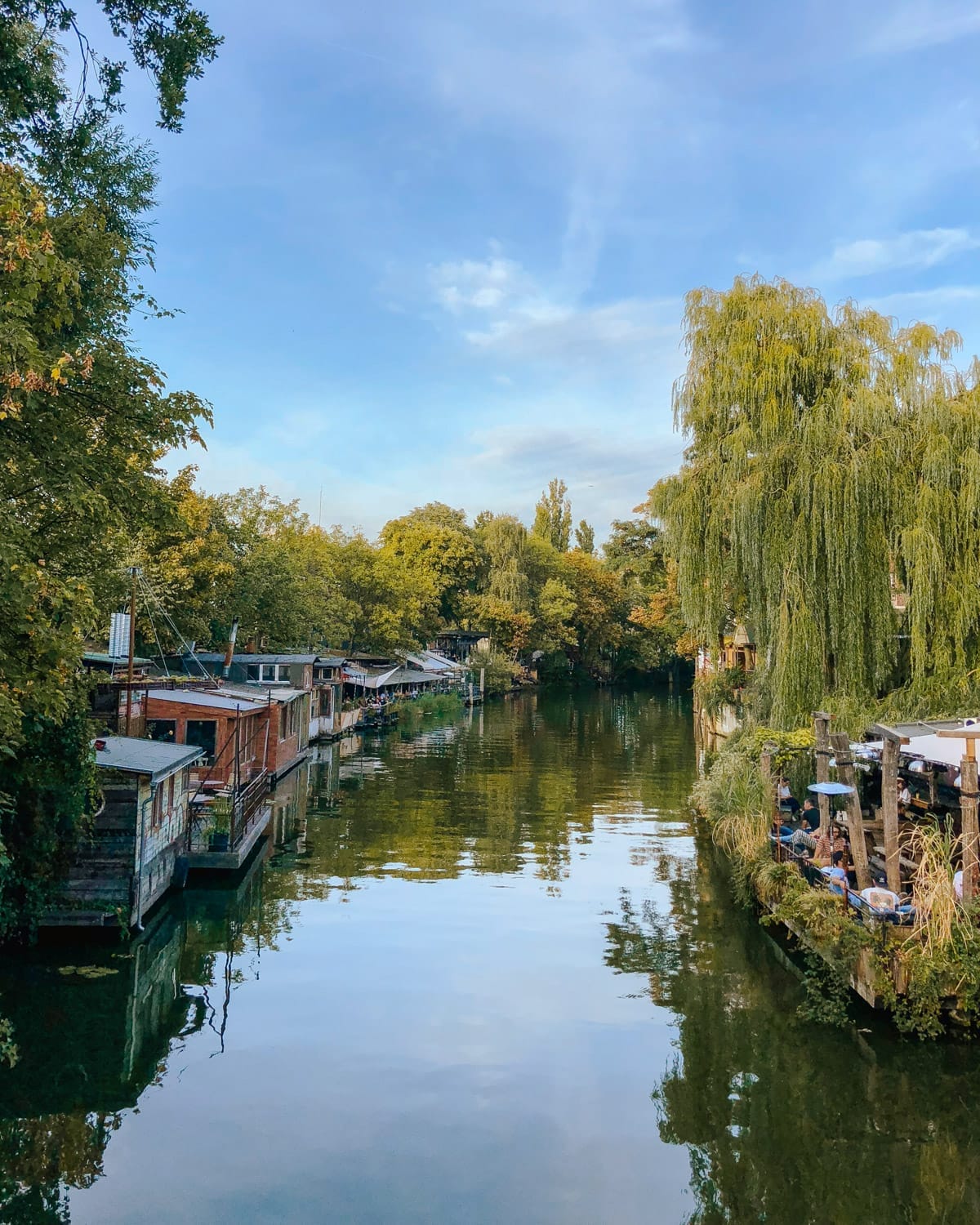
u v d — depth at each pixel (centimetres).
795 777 2292
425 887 2106
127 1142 1047
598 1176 991
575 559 10594
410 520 10106
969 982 1291
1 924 1571
